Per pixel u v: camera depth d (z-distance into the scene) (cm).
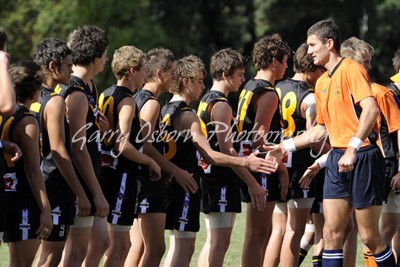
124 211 2359
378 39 10806
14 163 1984
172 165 2414
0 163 1905
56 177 2112
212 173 2497
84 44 2247
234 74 2533
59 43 2145
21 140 1956
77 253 2236
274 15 10450
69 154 2173
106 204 2180
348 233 2777
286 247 2698
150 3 10906
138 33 9969
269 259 2719
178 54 10638
